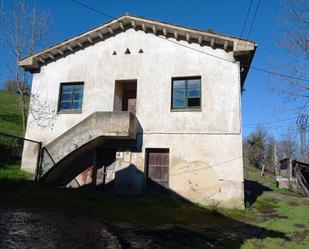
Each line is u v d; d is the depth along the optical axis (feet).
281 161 99.86
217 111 41.50
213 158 40.24
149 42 46.68
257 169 138.92
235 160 39.47
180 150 41.70
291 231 27.84
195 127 41.83
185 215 32.19
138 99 44.86
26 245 16.02
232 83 41.81
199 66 43.62
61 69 49.80
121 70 46.91
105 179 45.09
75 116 47.32
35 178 42.70
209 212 35.27
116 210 30.66
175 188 40.73
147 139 43.21
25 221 21.11
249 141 157.38
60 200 31.83
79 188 42.57
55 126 47.67
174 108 43.80
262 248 21.53
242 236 24.88
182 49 44.91
